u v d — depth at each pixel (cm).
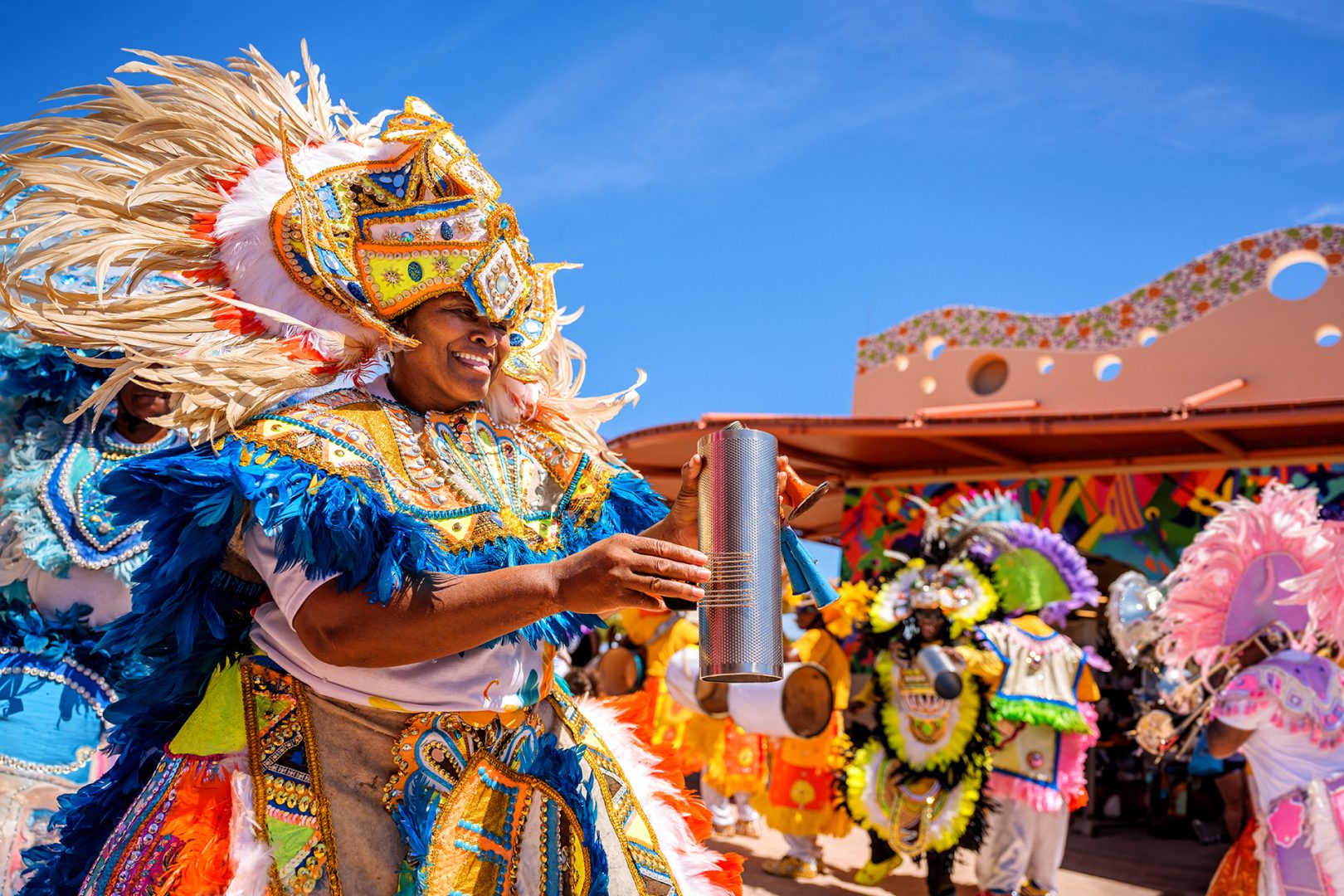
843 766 711
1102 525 1102
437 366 223
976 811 650
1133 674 1120
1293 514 499
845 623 813
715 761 914
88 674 337
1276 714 452
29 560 334
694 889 236
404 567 192
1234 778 662
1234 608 507
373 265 217
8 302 211
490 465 228
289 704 208
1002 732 675
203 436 209
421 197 219
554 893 224
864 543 1253
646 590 182
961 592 688
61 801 229
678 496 215
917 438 1088
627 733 253
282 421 202
